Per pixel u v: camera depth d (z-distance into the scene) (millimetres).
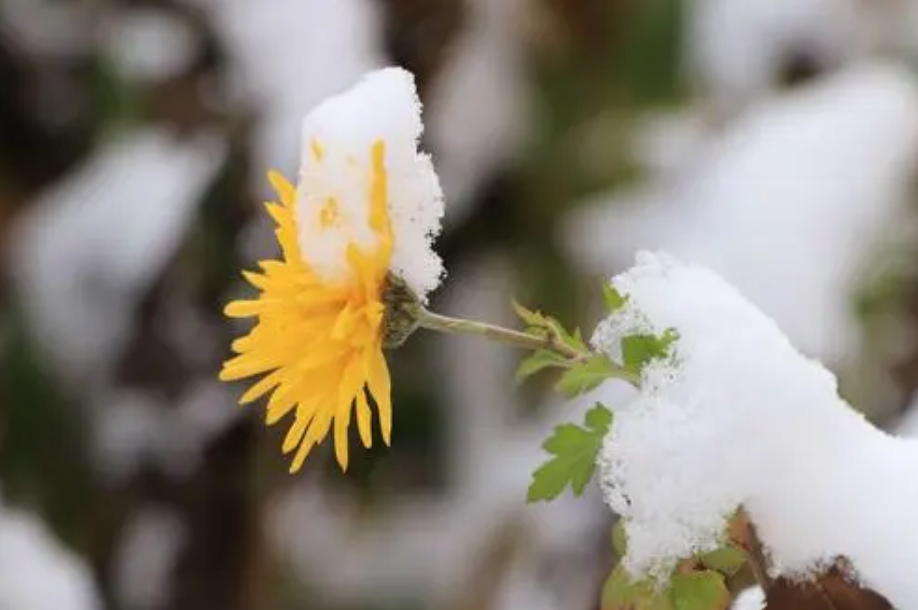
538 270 1752
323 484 1768
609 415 715
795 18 1725
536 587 1600
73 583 1470
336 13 1610
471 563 1698
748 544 703
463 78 1673
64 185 1779
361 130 712
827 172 1477
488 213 1746
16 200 1776
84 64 1771
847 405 710
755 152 1517
